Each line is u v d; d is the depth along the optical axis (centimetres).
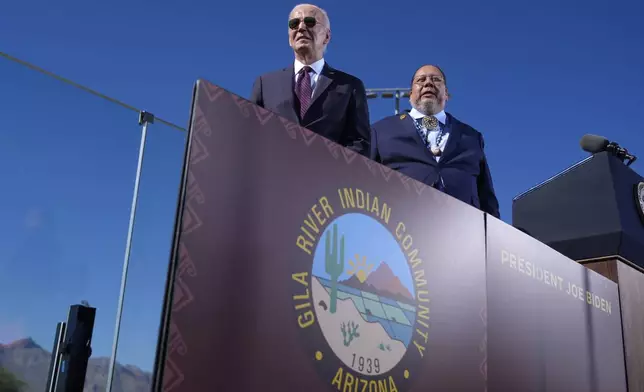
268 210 292
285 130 309
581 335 511
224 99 288
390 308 339
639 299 616
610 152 634
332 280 312
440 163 469
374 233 341
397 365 335
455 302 384
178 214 262
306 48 391
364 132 390
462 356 378
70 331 399
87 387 446
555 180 659
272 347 278
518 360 429
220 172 278
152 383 241
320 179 319
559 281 501
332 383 299
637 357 584
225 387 258
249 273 277
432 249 377
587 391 500
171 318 248
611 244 602
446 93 501
